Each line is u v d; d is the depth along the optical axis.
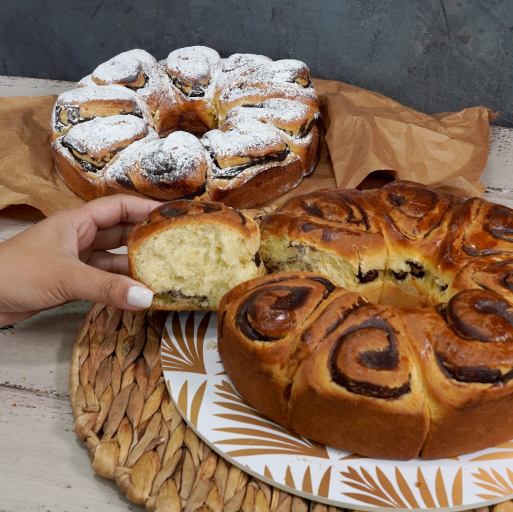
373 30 0.80
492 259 0.48
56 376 0.50
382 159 0.68
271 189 0.68
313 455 0.42
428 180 0.68
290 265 0.52
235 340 0.44
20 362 0.51
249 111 0.71
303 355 0.42
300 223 0.51
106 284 0.46
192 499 0.41
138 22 0.86
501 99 0.81
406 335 0.42
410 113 0.75
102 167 0.67
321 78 0.86
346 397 0.40
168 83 0.77
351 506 0.40
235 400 0.45
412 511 0.39
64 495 0.43
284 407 0.42
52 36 0.89
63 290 0.47
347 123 0.72
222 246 0.49
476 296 0.43
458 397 0.40
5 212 0.68
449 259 0.49
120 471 0.42
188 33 0.86
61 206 0.67
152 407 0.46
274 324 0.42
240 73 0.77
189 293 0.50
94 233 0.54
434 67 0.81
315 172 0.73
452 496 0.40
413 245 0.51
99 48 0.89
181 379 0.46
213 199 0.67
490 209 0.51
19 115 0.78
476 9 0.76
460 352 0.40
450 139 0.70
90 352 0.49
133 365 0.49
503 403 0.40
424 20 0.78
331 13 0.80
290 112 0.70
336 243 0.50
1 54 0.91
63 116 0.71
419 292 0.52
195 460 0.43
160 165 0.65
